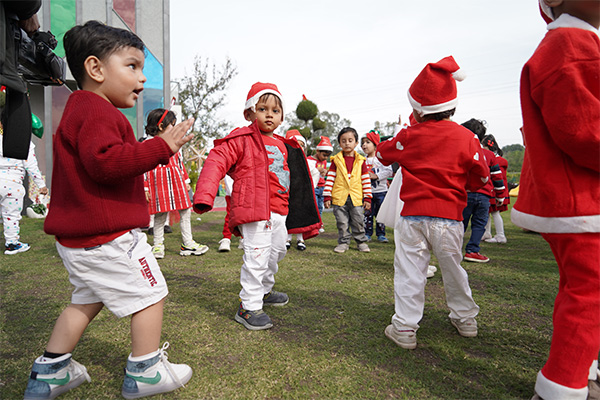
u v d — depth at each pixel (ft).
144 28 33.27
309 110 72.95
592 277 4.34
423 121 7.28
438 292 9.77
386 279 10.85
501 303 8.81
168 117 14.10
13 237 14.24
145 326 5.08
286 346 6.54
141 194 5.29
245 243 7.63
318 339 6.82
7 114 6.37
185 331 7.12
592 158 4.17
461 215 6.79
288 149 9.45
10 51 5.76
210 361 6.00
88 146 4.44
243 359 6.07
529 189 4.94
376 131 19.30
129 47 5.13
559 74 4.27
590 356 4.33
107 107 4.83
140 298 5.02
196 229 22.58
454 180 6.70
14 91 6.35
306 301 8.89
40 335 6.89
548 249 16.19
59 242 4.85
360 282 10.51
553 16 4.99
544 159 4.60
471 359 6.14
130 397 4.98
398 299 6.73
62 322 5.05
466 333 6.98
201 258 13.93
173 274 11.41
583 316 4.33
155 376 5.05
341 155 15.93
